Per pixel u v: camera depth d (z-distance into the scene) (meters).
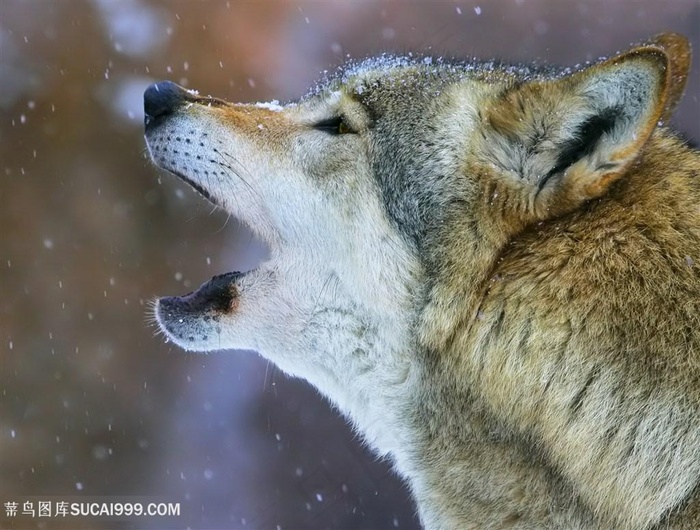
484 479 6.70
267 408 22.20
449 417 6.90
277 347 7.86
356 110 7.74
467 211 6.90
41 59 28.17
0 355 23.08
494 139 6.90
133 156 27.39
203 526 18.56
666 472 5.85
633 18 32.59
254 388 22.88
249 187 8.14
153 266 25.64
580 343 6.14
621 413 5.99
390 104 7.59
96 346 23.58
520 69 8.23
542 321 6.30
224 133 8.30
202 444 21.23
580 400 6.12
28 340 23.53
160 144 8.58
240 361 23.61
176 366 23.52
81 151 27.20
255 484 19.72
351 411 7.72
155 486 19.91
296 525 18.33
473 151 6.96
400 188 7.34
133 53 28.70
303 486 19.34
